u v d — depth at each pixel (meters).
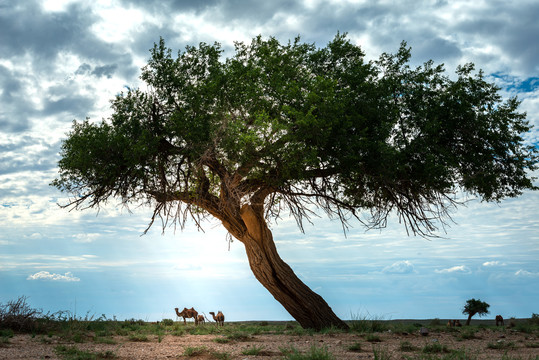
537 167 16.09
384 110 14.84
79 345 9.52
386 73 16.38
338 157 14.00
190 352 8.05
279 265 16.09
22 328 11.88
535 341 10.91
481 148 16.08
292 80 15.25
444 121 15.53
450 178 15.23
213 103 14.08
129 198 14.84
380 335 12.34
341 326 15.63
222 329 14.01
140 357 7.77
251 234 16.16
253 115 14.23
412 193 16.14
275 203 16.58
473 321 21.78
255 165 14.08
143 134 13.35
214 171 15.18
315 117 13.28
